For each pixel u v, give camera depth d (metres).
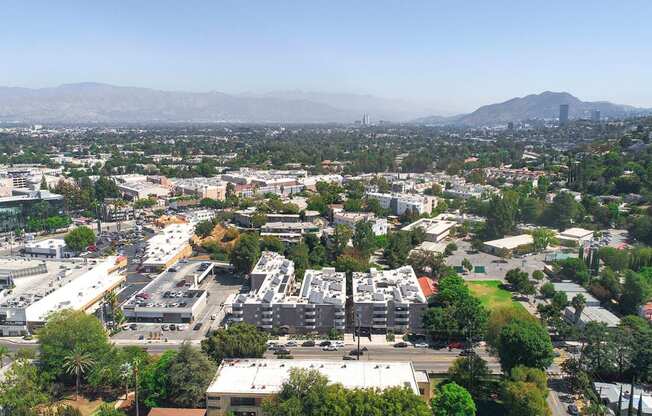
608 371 174.50
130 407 159.75
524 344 162.88
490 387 172.38
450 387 147.88
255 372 155.50
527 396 142.00
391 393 131.88
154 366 164.50
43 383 161.25
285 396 137.38
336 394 131.00
